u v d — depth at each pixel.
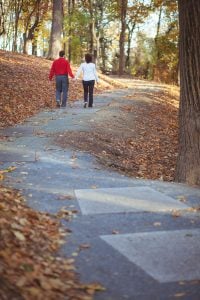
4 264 4.19
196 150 9.43
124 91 25.64
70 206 6.74
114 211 6.59
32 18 47.34
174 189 7.95
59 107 17.89
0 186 7.38
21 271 4.21
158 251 5.26
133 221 6.22
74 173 8.73
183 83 9.54
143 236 5.70
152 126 17.47
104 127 14.70
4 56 24.70
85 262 4.93
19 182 7.88
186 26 9.26
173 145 15.23
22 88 18.75
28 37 43.50
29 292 3.87
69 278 4.53
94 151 11.52
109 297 4.22
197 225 6.12
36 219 5.95
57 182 8.04
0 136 12.17
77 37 44.88
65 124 14.15
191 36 9.23
